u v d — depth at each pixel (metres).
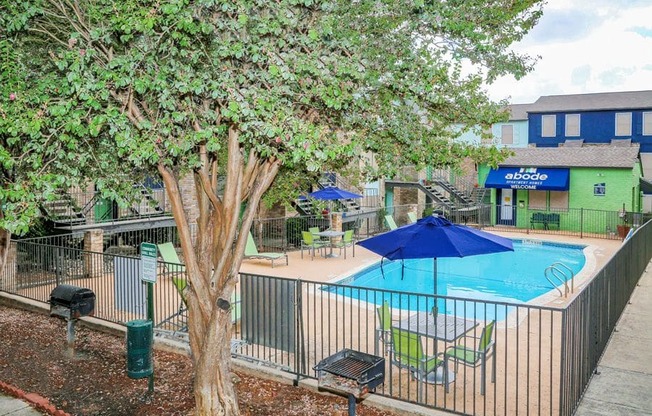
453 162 7.21
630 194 27.09
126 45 6.22
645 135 35.22
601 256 20.28
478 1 6.29
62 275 14.44
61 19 6.44
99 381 7.97
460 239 7.96
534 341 9.76
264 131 5.47
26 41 6.78
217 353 6.53
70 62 5.82
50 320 11.43
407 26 6.45
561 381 5.79
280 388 7.62
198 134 5.64
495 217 30.08
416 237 8.02
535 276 18.38
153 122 6.20
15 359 8.95
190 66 5.88
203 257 6.79
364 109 6.82
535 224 28.98
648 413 6.37
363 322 11.07
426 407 6.71
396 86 6.42
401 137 6.94
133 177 7.79
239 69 5.90
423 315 9.07
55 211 16.56
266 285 9.66
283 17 5.62
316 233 20.47
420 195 32.53
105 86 5.54
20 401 7.36
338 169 8.36
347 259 19.84
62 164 6.39
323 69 5.82
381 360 5.87
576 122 36.88
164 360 8.88
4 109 5.57
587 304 7.19
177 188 6.46
